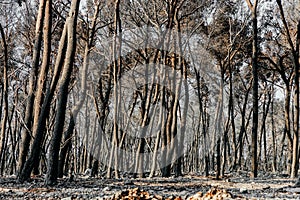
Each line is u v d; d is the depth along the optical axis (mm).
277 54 32969
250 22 32594
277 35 32688
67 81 14531
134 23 30375
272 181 21875
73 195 11109
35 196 10805
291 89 37750
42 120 15242
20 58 33750
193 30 29656
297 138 25859
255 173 24625
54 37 29000
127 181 19422
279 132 59250
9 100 41531
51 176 14367
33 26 29719
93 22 24500
